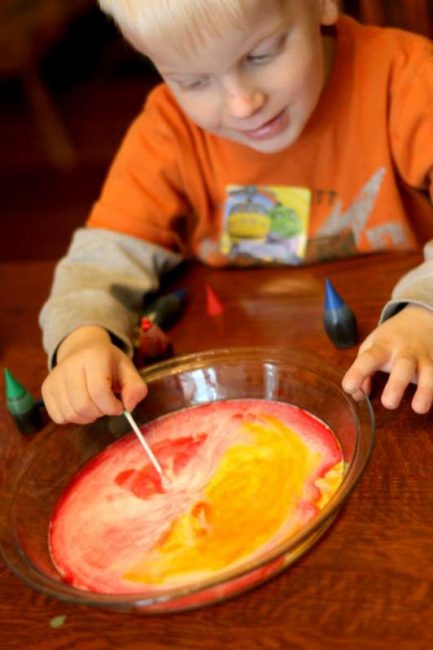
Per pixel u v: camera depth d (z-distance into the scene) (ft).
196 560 2.22
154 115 3.76
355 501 2.27
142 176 3.78
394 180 3.57
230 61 2.86
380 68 3.42
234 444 2.61
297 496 2.33
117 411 2.73
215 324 3.32
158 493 2.50
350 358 2.86
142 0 2.78
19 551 2.29
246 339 3.17
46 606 2.19
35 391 3.15
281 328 3.18
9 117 13.21
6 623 2.17
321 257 3.75
